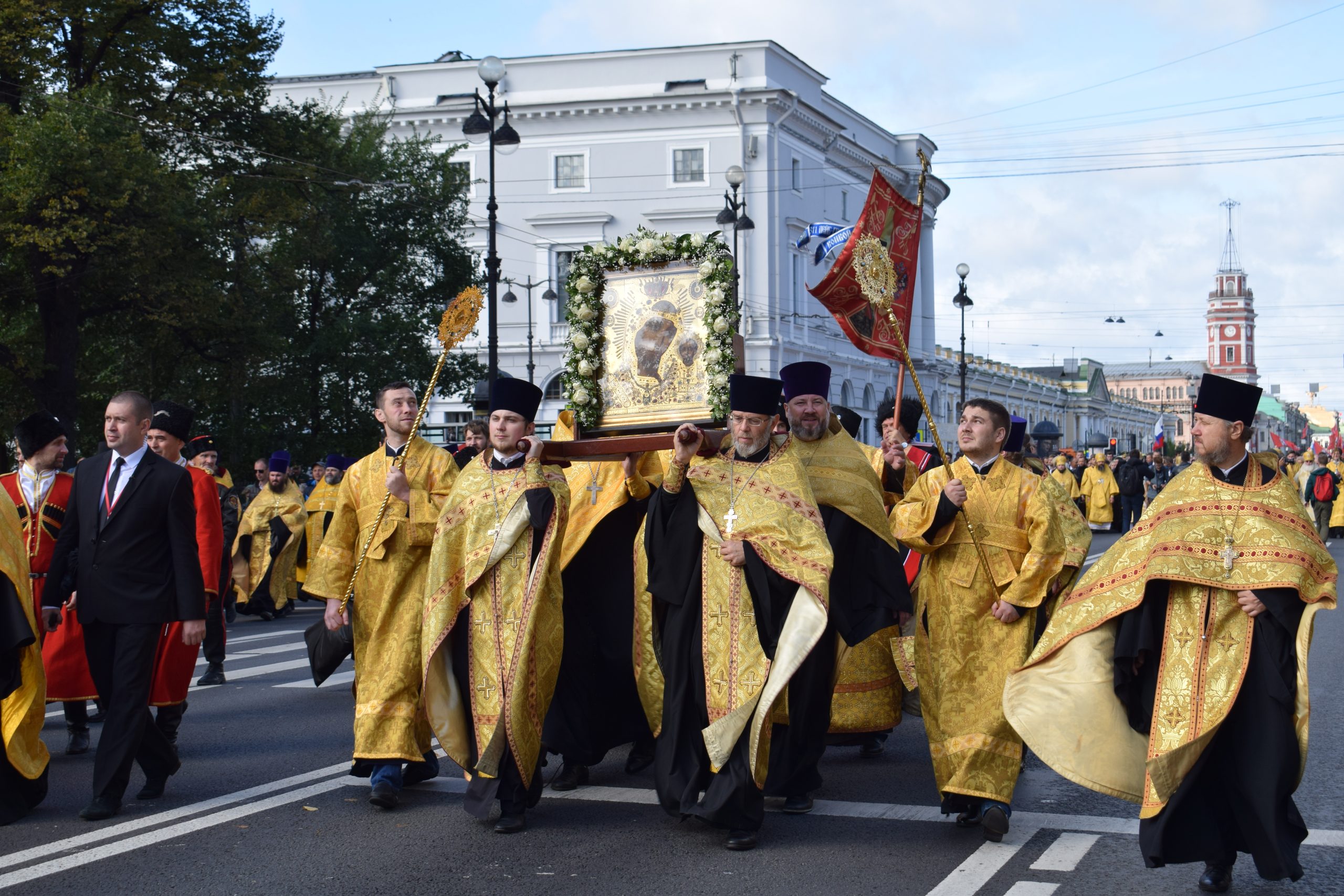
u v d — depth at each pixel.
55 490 7.91
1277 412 107.00
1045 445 38.44
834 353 50.56
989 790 5.45
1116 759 4.98
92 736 8.29
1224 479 4.94
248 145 28.06
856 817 5.91
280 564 14.98
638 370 6.41
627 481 6.47
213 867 5.24
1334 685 9.51
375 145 32.91
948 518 5.88
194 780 6.80
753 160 46.62
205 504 7.31
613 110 47.34
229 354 27.36
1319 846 5.37
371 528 6.15
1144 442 104.50
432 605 5.86
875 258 6.14
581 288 6.51
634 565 6.75
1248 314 104.81
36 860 5.36
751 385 5.64
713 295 6.20
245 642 13.08
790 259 47.97
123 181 22.12
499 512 5.84
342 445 31.16
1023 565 5.80
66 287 23.73
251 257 28.31
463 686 5.92
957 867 5.13
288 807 6.21
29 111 22.72
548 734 6.23
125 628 6.08
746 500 5.64
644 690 6.22
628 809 6.13
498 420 5.92
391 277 31.80
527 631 5.68
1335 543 26.58
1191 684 4.74
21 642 5.76
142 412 6.30
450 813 6.07
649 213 47.50
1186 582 4.81
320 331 30.59
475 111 21.03
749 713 5.38
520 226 48.44
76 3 23.83
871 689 7.08
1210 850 4.69
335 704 9.21
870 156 53.75
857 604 6.09
